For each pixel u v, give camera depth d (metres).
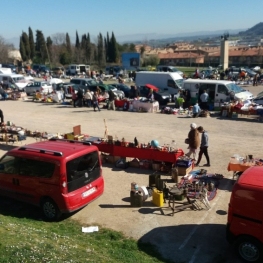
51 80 45.94
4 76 43.28
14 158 10.35
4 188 10.56
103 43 103.69
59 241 7.75
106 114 26.56
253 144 17.08
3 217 9.38
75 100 30.67
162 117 24.77
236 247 7.64
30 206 10.80
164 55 118.38
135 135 19.34
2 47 96.06
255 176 7.75
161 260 7.63
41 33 103.94
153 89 30.83
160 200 10.38
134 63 70.94
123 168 13.91
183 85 28.86
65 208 9.39
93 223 9.53
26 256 6.52
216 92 27.08
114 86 36.19
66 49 100.19
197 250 8.07
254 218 7.29
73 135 15.95
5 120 25.03
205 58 113.00
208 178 12.32
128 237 8.73
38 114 27.50
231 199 7.65
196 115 24.31
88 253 7.23
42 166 9.73
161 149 13.29
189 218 9.65
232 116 24.00
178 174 12.84
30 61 103.06
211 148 16.48
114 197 11.20
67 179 9.41
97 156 10.50
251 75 52.47
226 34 75.25
